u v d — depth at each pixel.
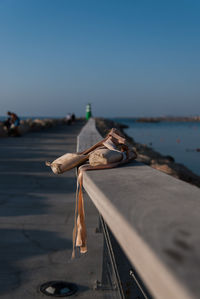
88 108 66.19
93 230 3.68
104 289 2.39
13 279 2.55
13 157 10.08
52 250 3.13
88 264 2.84
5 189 5.81
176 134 77.69
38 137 19.41
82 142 5.20
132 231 0.84
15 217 4.16
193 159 27.67
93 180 1.79
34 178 6.85
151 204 1.14
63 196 5.33
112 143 2.64
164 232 0.81
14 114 19.66
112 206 1.14
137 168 2.35
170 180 1.75
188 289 0.53
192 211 1.03
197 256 0.65
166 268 0.60
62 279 2.56
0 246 3.20
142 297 1.81
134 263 0.81
